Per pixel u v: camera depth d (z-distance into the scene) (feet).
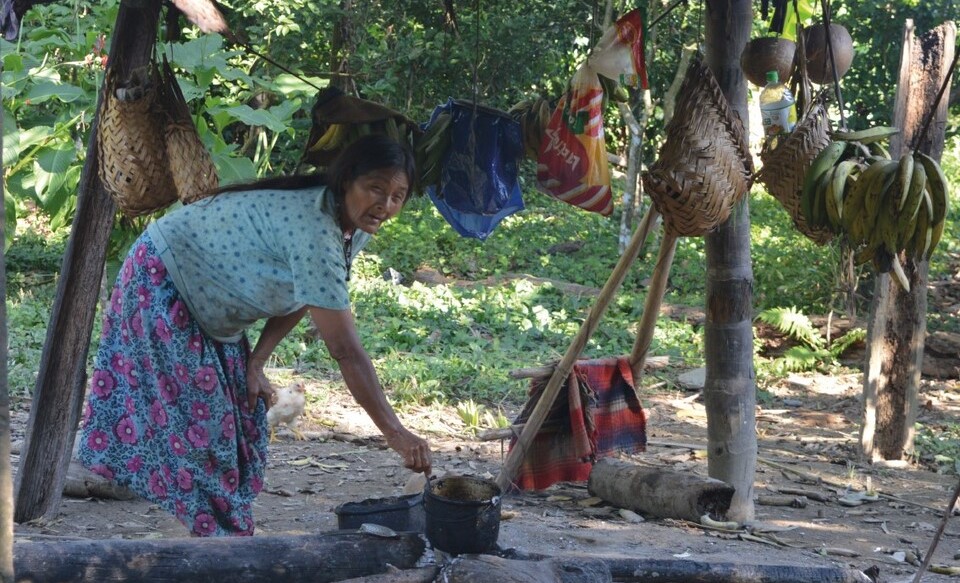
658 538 15.49
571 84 14.58
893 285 24.86
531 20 46.06
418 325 34.81
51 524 14.26
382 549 9.82
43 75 29.55
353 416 24.53
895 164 11.75
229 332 11.33
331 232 10.52
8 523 6.46
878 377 25.13
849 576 11.51
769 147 14.05
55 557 8.91
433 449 22.53
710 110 12.94
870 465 24.71
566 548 14.15
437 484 10.39
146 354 11.21
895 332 24.99
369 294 37.47
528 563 9.73
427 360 30.30
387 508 10.78
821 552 15.72
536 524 15.93
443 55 46.62
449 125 14.84
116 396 11.49
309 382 27.48
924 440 26.99
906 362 24.99
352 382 10.55
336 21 46.62
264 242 10.62
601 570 10.24
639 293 42.24
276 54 44.19
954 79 31.32
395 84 47.60
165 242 10.96
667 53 48.75
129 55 13.01
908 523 18.74
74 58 32.24
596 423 18.31
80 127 30.81
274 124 28.55
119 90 12.89
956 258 48.47
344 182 10.41
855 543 16.70
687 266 44.98
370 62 46.39
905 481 22.97
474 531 9.89
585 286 42.75
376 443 22.31
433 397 27.17
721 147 13.03
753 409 17.34
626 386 18.54
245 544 9.55
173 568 9.21
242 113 28.19
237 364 11.57
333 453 21.11
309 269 10.37
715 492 16.83
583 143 14.67
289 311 11.08
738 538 16.17
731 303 16.89
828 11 13.07
